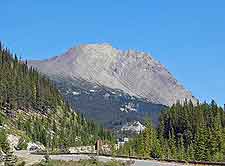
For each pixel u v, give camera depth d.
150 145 163.38
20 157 83.75
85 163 68.56
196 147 150.88
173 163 70.88
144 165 67.62
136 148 167.88
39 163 71.25
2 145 117.50
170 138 182.62
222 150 148.00
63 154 95.38
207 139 149.62
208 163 67.62
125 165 67.88
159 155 158.50
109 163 68.12
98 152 88.88
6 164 73.12
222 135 152.25
